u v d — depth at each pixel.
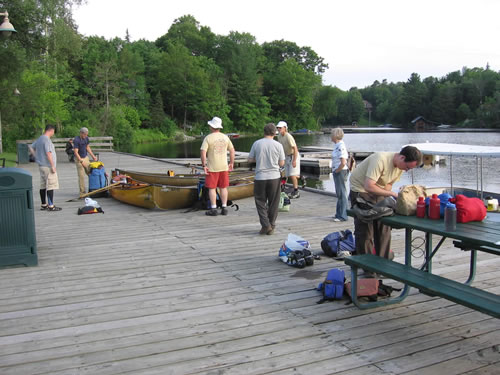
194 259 5.40
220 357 3.04
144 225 7.40
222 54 78.12
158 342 3.28
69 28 25.05
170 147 43.78
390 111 123.44
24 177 5.04
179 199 8.62
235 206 8.92
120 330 3.48
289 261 5.09
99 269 5.05
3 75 21.64
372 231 4.24
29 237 5.13
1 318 3.73
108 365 2.96
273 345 3.21
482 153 7.29
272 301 4.04
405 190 3.89
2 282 4.62
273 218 6.58
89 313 3.82
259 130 75.56
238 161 20.36
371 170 4.01
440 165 21.30
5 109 28.38
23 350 3.18
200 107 67.56
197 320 3.65
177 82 65.88
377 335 3.34
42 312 3.85
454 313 3.73
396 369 2.86
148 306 3.96
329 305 3.93
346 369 2.87
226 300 4.08
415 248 5.32
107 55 56.91
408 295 4.14
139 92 60.50
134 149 40.22
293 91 81.62
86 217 8.12
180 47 68.50
